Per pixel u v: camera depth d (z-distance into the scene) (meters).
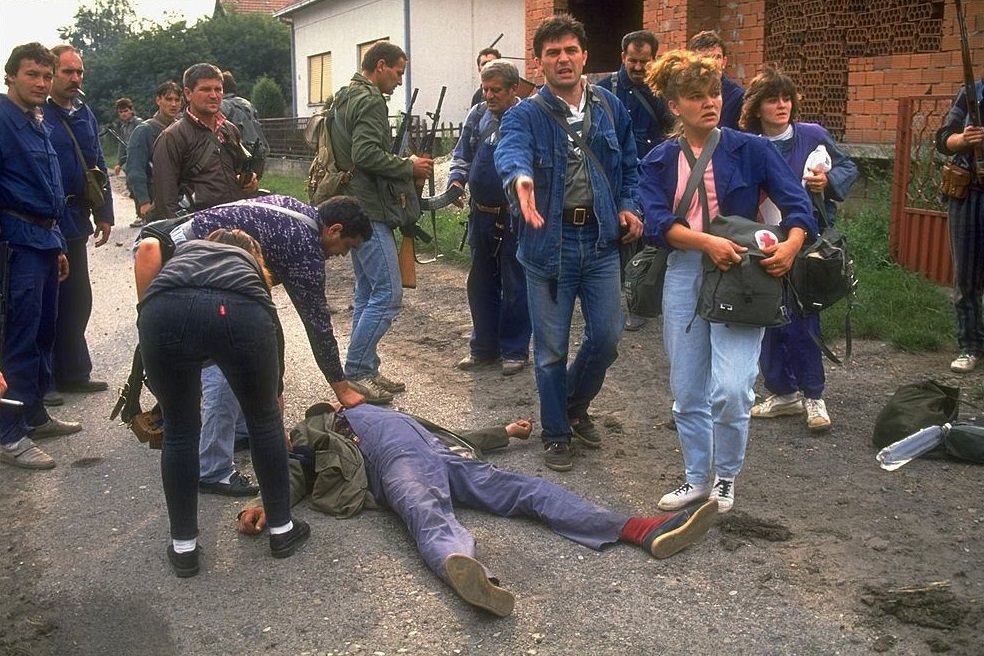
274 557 4.04
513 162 4.47
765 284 3.94
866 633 3.37
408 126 6.67
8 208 5.23
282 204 4.51
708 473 4.40
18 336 5.29
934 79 9.15
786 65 10.84
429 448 4.43
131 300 9.64
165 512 4.56
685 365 4.27
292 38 30.95
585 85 4.77
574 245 4.70
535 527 4.24
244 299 3.73
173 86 9.52
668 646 3.34
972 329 6.24
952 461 4.85
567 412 5.13
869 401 5.79
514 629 3.47
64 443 5.54
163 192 5.61
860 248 8.84
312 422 4.71
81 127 6.32
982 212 6.02
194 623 3.60
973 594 3.60
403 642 3.42
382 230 5.95
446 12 23.50
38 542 4.30
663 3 11.80
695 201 4.16
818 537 4.09
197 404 3.86
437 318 8.41
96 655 3.43
